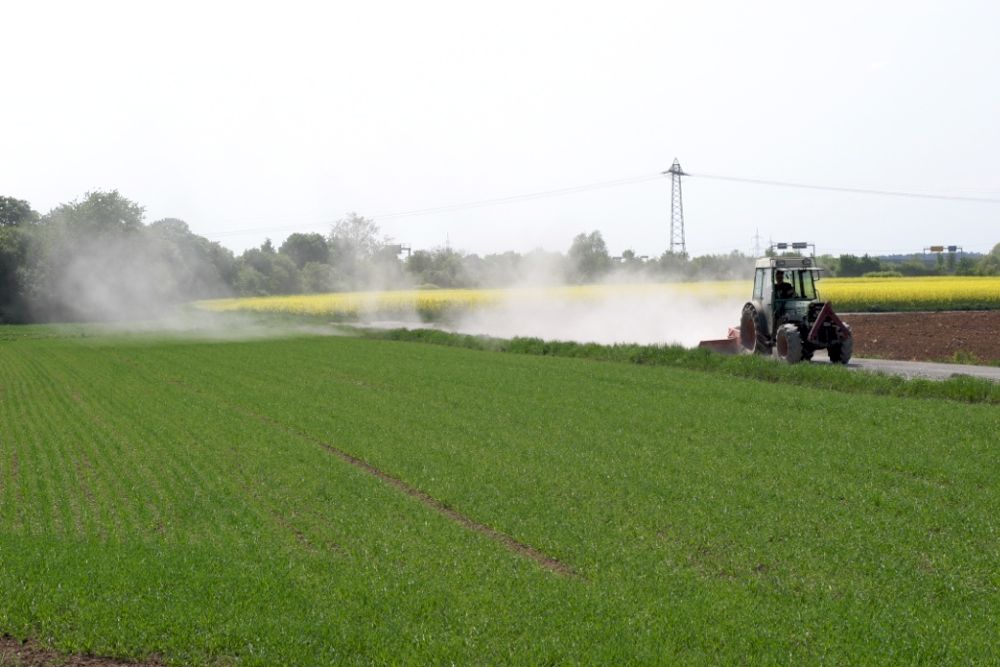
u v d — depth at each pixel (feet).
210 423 69.87
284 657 25.89
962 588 29.91
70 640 27.71
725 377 85.35
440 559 34.27
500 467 50.21
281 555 35.27
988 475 44.78
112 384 98.37
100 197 293.64
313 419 69.31
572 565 33.86
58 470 54.03
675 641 26.12
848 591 29.94
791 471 47.11
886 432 55.83
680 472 47.73
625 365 99.60
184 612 29.07
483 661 25.31
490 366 103.91
